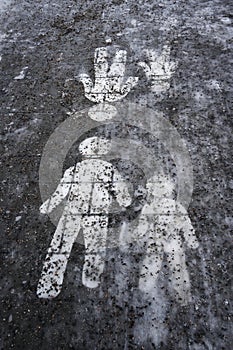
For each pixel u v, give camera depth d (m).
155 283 2.03
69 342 1.89
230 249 2.11
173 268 2.07
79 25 3.53
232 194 2.30
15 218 2.31
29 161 2.56
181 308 1.95
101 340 1.89
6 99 2.95
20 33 3.51
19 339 1.92
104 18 3.56
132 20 3.50
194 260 2.09
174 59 3.08
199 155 2.47
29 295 2.04
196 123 2.63
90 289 2.03
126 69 3.06
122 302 1.98
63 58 3.22
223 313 1.93
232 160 2.43
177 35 3.29
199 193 2.32
